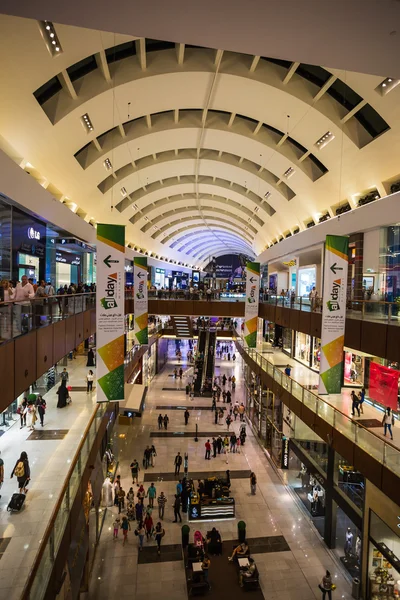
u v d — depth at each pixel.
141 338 23.16
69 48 11.80
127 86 15.26
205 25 3.69
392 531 9.61
